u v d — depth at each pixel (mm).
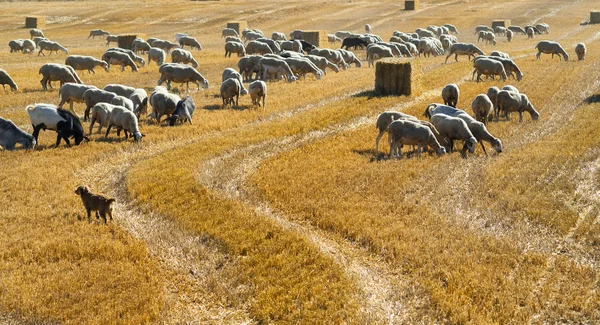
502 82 34500
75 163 19016
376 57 47625
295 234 13547
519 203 15156
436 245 12875
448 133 20453
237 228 13977
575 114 25453
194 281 11828
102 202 14258
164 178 17609
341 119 25609
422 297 11125
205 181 17438
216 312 10773
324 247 13141
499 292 11008
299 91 32625
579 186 16531
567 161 18641
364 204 15344
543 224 14039
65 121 21031
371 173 17781
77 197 16141
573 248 12969
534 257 12320
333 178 17453
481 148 21016
